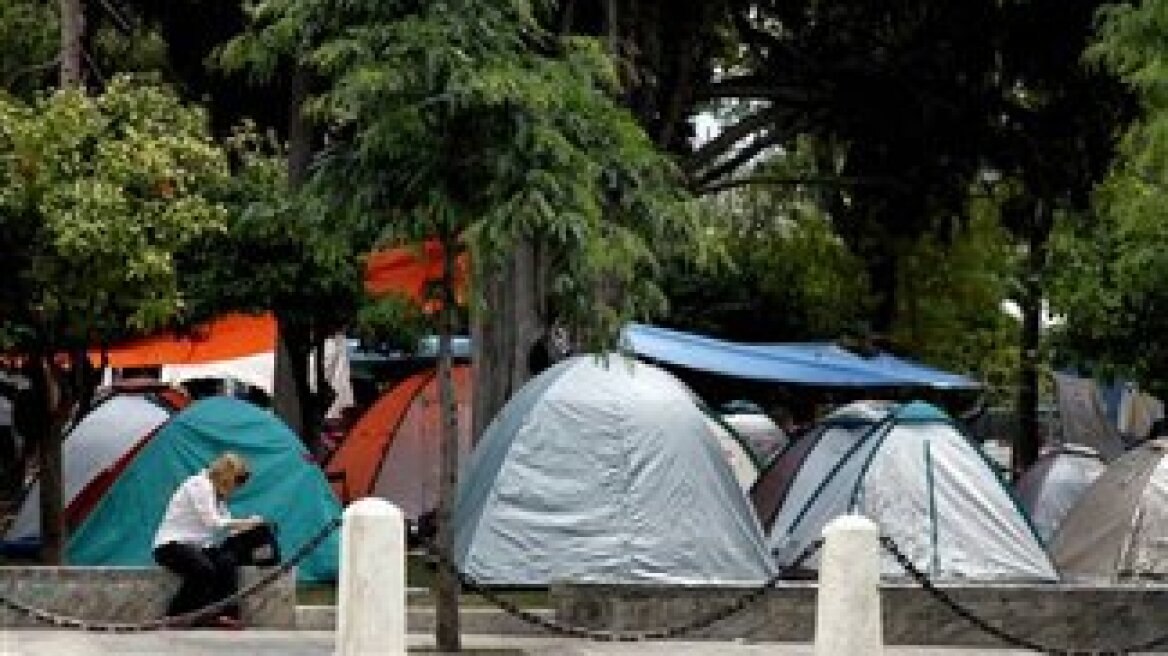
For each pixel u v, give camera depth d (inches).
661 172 727.1
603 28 1275.8
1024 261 1879.9
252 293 1147.3
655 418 949.2
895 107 1550.2
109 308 876.0
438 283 718.5
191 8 1300.4
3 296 855.1
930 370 1753.2
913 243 1803.6
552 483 940.0
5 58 1309.1
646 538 930.7
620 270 677.3
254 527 815.7
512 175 671.8
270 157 1226.0
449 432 722.2
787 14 1517.0
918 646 825.5
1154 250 1295.5
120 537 956.6
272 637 772.0
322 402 1309.1
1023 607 835.4
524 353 1186.0
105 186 831.1
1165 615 839.1
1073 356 1483.8
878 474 992.9
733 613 740.7
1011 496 997.2
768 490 1085.1
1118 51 877.2
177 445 964.6
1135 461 1023.6
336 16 683.4
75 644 735.1
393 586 605.3
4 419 1493.6
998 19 1475.1
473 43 669.9
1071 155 1517.0
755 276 2034.9
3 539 1065.5
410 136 673.0
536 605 872.3
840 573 635.5
